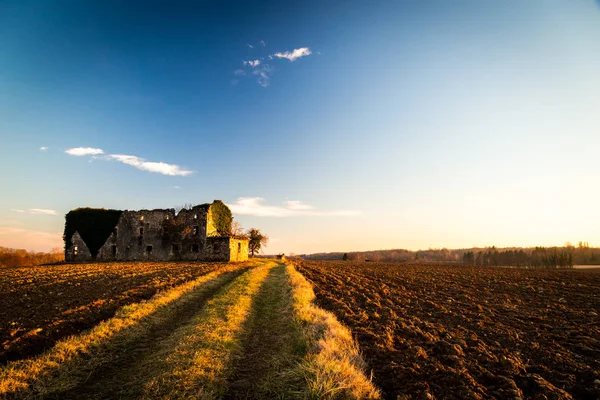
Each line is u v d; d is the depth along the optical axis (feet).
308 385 23.97
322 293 72.28
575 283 99.96
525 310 57.00
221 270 114.21
